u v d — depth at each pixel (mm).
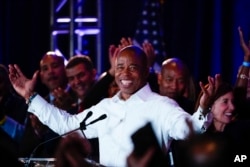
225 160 4117
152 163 4414
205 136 4219
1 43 15000
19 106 10602
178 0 14852
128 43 9609
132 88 7672
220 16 14508
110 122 7664
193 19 14805
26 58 15117
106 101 7805
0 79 10383
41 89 14023
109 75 9844
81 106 9820
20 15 15062
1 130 9477
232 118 8289
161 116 7434
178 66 9844
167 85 9836
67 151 4621
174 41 14906
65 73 11023
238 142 7578
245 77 9453
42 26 15109
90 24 14906
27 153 9438
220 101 8188
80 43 14672
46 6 15062
